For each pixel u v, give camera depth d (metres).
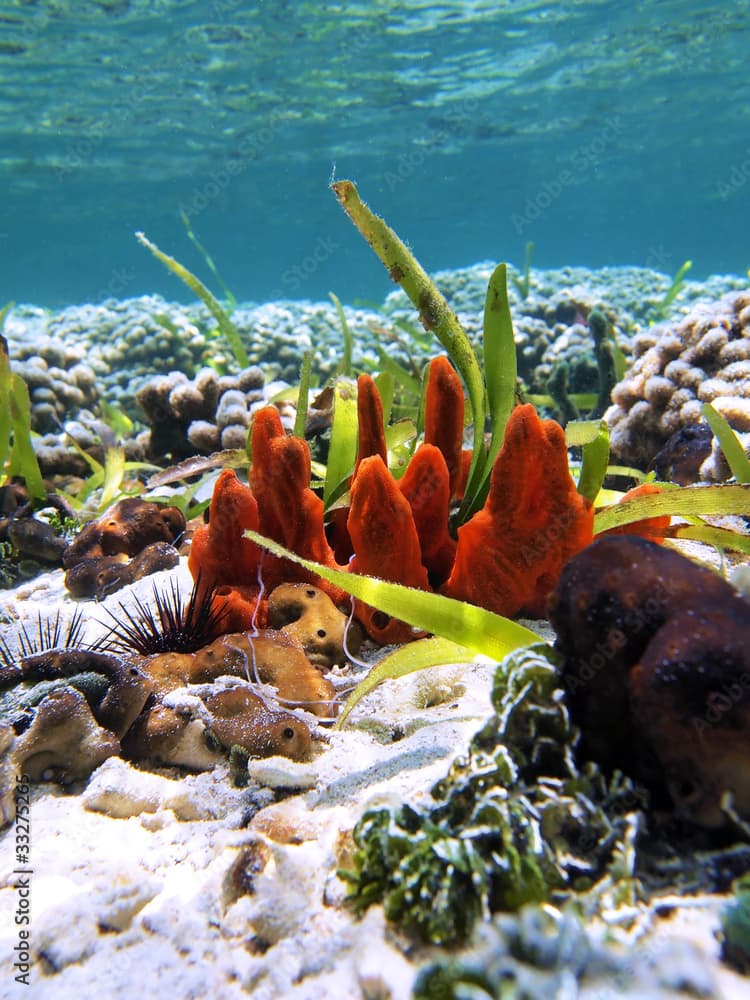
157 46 3.88
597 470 0.40
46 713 0.31
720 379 0.73
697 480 0.65
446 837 0.23
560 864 0.23
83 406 1.24
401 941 0.22
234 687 0.33
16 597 0.62
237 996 0.21
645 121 6.57
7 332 1.59
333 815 0.28
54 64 4.02
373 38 4.05
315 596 0.41
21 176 6.99
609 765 0.25
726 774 0.21
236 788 0.31
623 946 0.20
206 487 0.81
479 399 0.45
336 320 1.81
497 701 0.26
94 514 0.77
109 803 0.30
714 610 0.22
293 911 0.23
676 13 4.00
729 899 0.21
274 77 4.48
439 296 0.42
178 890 0.26
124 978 0.22
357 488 0.39
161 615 0.40
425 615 0.31
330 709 0.35
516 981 0.19
